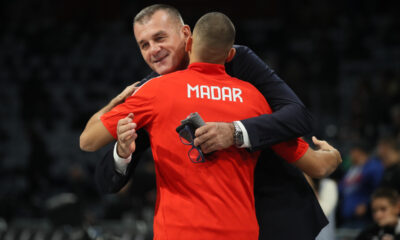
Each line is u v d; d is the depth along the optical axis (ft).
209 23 20.27
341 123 105.81
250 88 20.97
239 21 140.15
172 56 22.08
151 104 19.52
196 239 18.61
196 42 20.53
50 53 136.05
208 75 20.31
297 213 21.98
